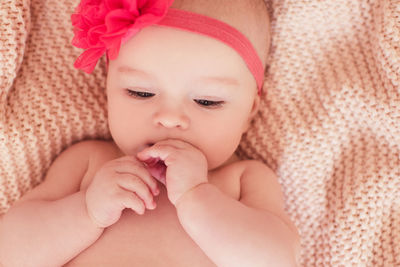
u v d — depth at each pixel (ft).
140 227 1.61
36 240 1.57
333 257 1.73
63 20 1.80
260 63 1.67
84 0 1.54
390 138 1.75
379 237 1.73
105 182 1.55
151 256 1.58
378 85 1.75
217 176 1.70
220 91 1.57
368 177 1.73
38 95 1.75
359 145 1.78
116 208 1.55
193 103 1.58
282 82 1.82
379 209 1.72
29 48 1.78
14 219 1.59
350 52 1.80
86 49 1.60
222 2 1.59
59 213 1.58
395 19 1.74
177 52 1.54
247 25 1.63
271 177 1.73
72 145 1.78
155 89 1.57
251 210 1.57
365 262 1.71
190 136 1.58
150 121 1.58
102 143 1.77
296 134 1.79
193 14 1.56
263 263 1.52
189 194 1.55
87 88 1.80
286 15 1.81
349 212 1.72
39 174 1.78
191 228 1.54
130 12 1.48
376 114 1.75
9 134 1.71
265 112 1.82
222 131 1.60
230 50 1.58
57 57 1.79
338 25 1.80
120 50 1.58
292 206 1.80
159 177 1.61
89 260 1.59
